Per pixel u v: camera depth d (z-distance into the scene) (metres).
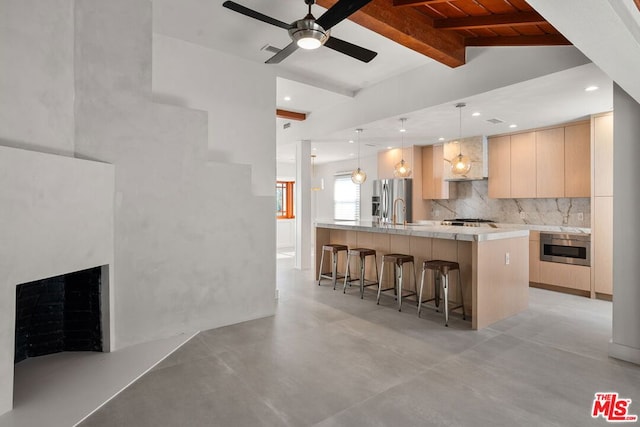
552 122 5.35
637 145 2.87
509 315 4.04
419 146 7.50
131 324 3.13
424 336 3.41
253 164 4.21
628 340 2.88
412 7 3.33
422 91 4.57
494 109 4.62
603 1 1.40
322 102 5.79
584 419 2.08
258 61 4.28
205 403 2.25
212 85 3.90
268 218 4.05
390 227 4.68
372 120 5.25
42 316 2.93
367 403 2.25
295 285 5.56
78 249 2.60
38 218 2.24
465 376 2.60
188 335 3.39
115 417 2.10
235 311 3.78
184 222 3.42
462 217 7.19
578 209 5.59
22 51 2.30
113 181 2.97
